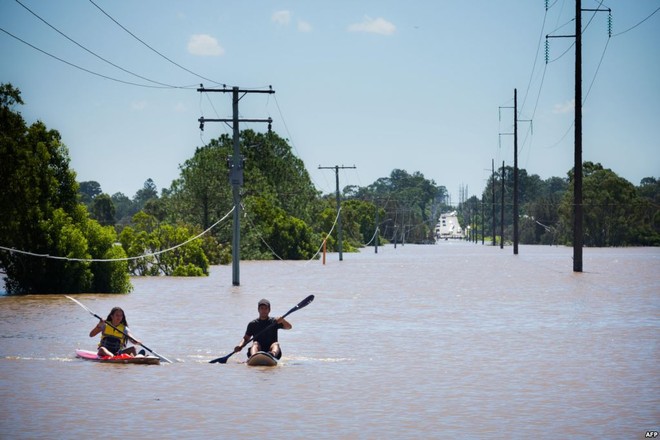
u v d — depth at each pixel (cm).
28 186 5588
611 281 7138
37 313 4438
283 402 2141
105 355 2820
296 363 2783
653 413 2002
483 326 3819
